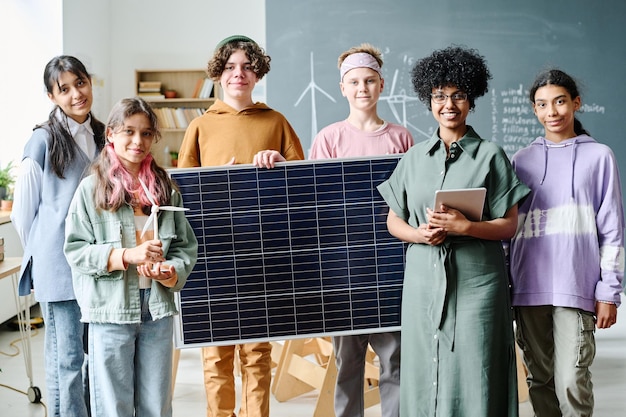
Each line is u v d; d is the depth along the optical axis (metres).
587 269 2.47
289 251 2.72
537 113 2.59
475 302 2.37
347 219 2.71
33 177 2.70
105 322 2.29
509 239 2.55
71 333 2.75
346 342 2.81
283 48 6.41
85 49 6.15
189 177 2.69
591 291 2.47
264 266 2.72
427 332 2.42
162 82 6.84
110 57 6.77
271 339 2.73
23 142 5.71
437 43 6.39
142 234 2.34
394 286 2.73
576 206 2.47
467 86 2.41
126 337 2.31
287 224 2.71
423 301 2.43
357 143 2.97
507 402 2.40
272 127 2.97
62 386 2.74
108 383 2.30
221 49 2.92
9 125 5.71
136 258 2.22
